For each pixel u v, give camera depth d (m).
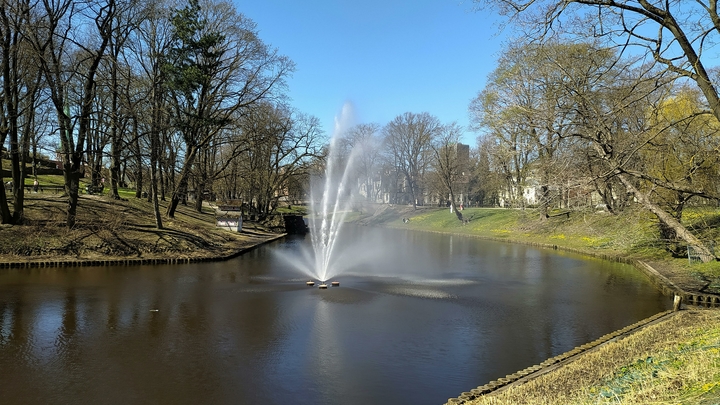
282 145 50.69
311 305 16.69
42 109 29.73
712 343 9.32
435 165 70.69
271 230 51.34
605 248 34.50
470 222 58.69
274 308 16.17
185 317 14.80
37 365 10.61
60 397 9.05
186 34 29.72
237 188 66.12
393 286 20.78
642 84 15.09
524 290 20.70
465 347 12.46
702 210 26.83
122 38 28.33
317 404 8.98
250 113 36.78
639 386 7.49
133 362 10.91
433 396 9.43
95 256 25.12
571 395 7.96
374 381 10.10
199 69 30.95
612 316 16.06
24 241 24.44
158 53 29.36
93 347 11.84
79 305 16.02
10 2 23.22
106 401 8.93
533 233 45.75
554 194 19.77
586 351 11.56
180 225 33.59
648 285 22.23
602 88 17.27
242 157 53.22
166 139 34.66
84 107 26.56
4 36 24.47
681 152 20.47
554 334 13.81
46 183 42.97
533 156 39.97
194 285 20.06
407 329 13.98
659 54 12.72
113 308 15.73
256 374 10.37
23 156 26.33
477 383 10.09
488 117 41.25
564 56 17.11
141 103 29.89
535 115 19.31
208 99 33.88
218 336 12.95
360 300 17.67
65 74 27.98
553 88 18.59
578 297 19.28
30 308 15.46
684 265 24.91
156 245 27.97
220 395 9.29
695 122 20.00
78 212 29.50
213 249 30.89
